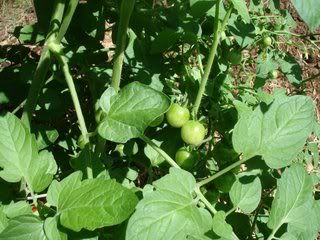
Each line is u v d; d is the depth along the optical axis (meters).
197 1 0.32
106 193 0.23
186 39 0.35
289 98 0.27
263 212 0.35
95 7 0.37
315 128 0.40
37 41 0.38
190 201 0.25
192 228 0.24
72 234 0.23
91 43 0.37
